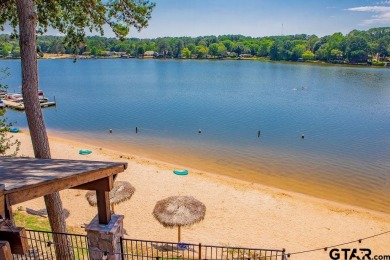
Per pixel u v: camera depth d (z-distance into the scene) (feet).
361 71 355.36
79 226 44.50
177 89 231.09
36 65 27.63
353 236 46.60
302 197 59.67
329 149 92.12
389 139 103.09
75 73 360.89
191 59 601.62
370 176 71.72
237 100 182.91
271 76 311.06
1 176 14.01
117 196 43.01
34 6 28.94
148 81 280.92
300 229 47.91
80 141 100.12
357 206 57.31
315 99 183.83
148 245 40.50
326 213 53.16
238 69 397.19
